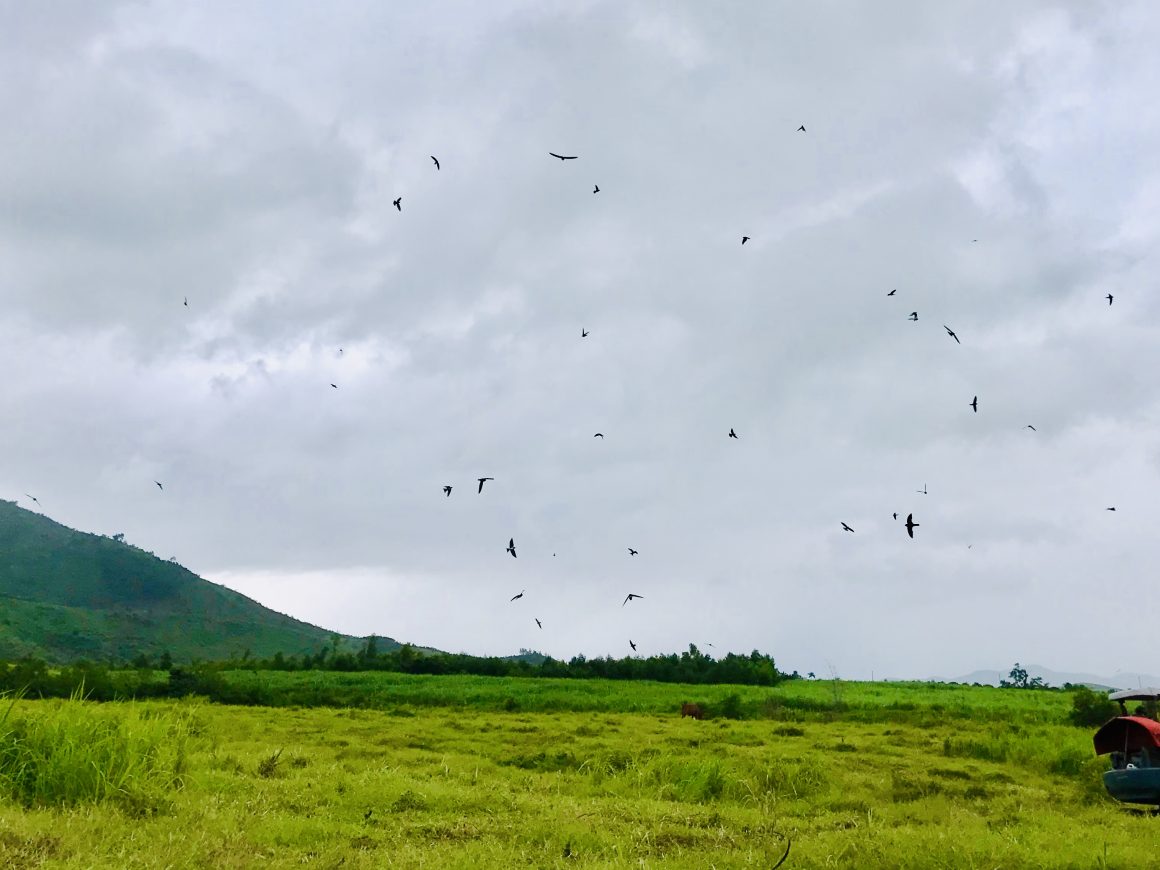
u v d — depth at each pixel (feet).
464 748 77.51
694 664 282.36
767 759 68.64
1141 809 49.75
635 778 56.54
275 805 39.99
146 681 167.53
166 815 34.71
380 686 223.51
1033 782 63.52
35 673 159.53
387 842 33.76
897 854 33.06
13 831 27.78
